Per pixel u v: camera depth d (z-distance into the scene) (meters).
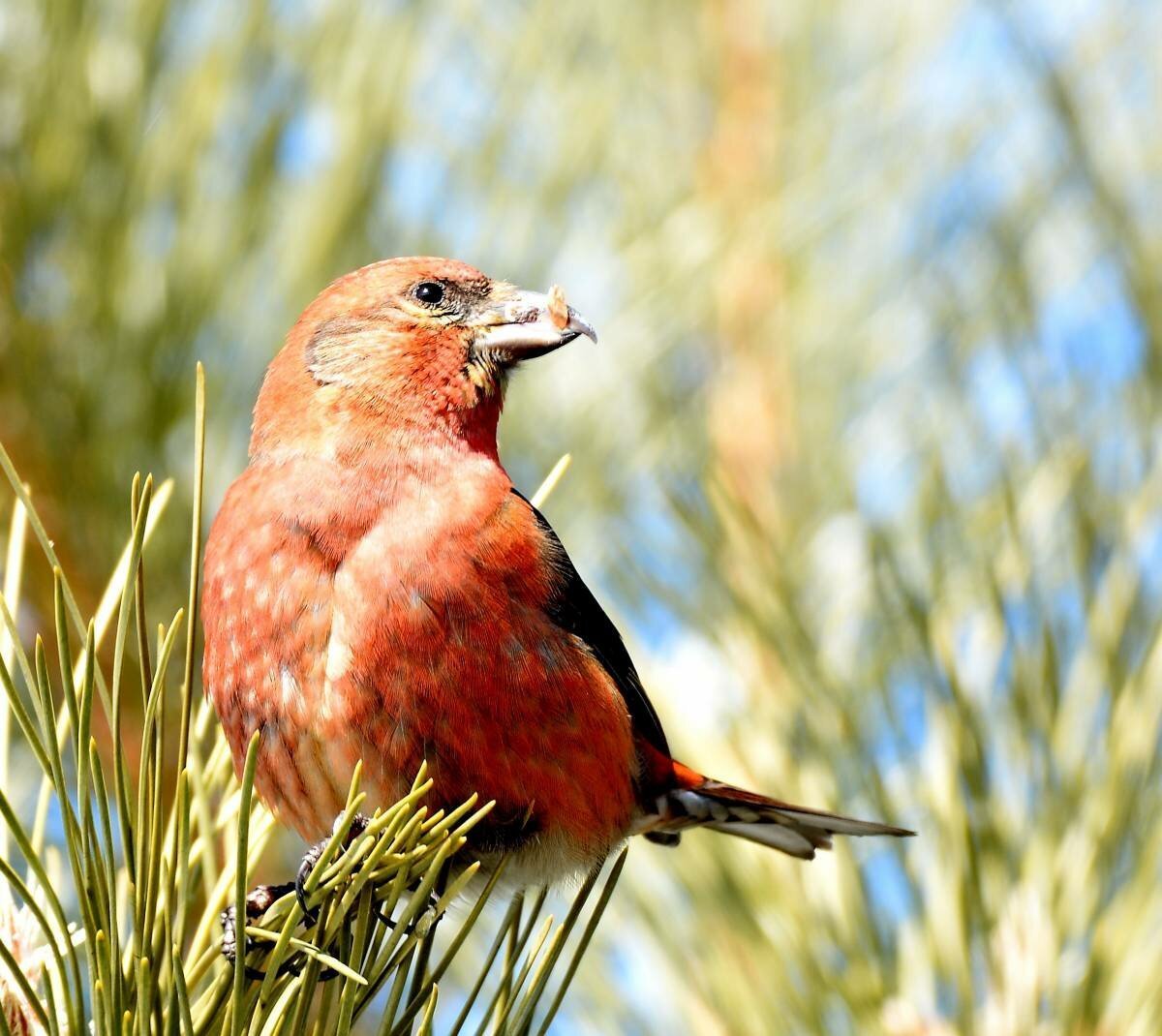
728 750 6.03
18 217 6.69
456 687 6.06
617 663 6.61
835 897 5.81
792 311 8.30
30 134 6.72
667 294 8.14
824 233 8.48
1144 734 5.52
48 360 6.68
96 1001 3.81
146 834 3.99
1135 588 5.75
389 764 6.02
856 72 8.98
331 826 6.09
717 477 6.43
